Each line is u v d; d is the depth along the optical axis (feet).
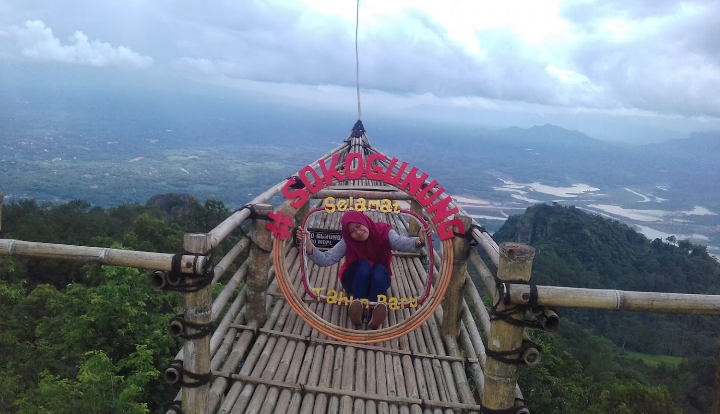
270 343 10.59
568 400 39.11
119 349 27.58
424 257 16.84
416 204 17.52
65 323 30.71
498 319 6.70
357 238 11.35
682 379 72.13
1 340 30.19
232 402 8.59
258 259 11.02
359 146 29.68
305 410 8.64
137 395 23.43
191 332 6.98
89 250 6.72
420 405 9.06
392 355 10.73
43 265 50.78
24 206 73.77
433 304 10.28
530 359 6.65
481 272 9.20
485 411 7.10
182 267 6.55
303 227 11.38
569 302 6.28
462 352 11.71
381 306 10.73
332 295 11.17
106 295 28.22
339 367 10.02
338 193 15.51
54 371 28.04
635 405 42.34
